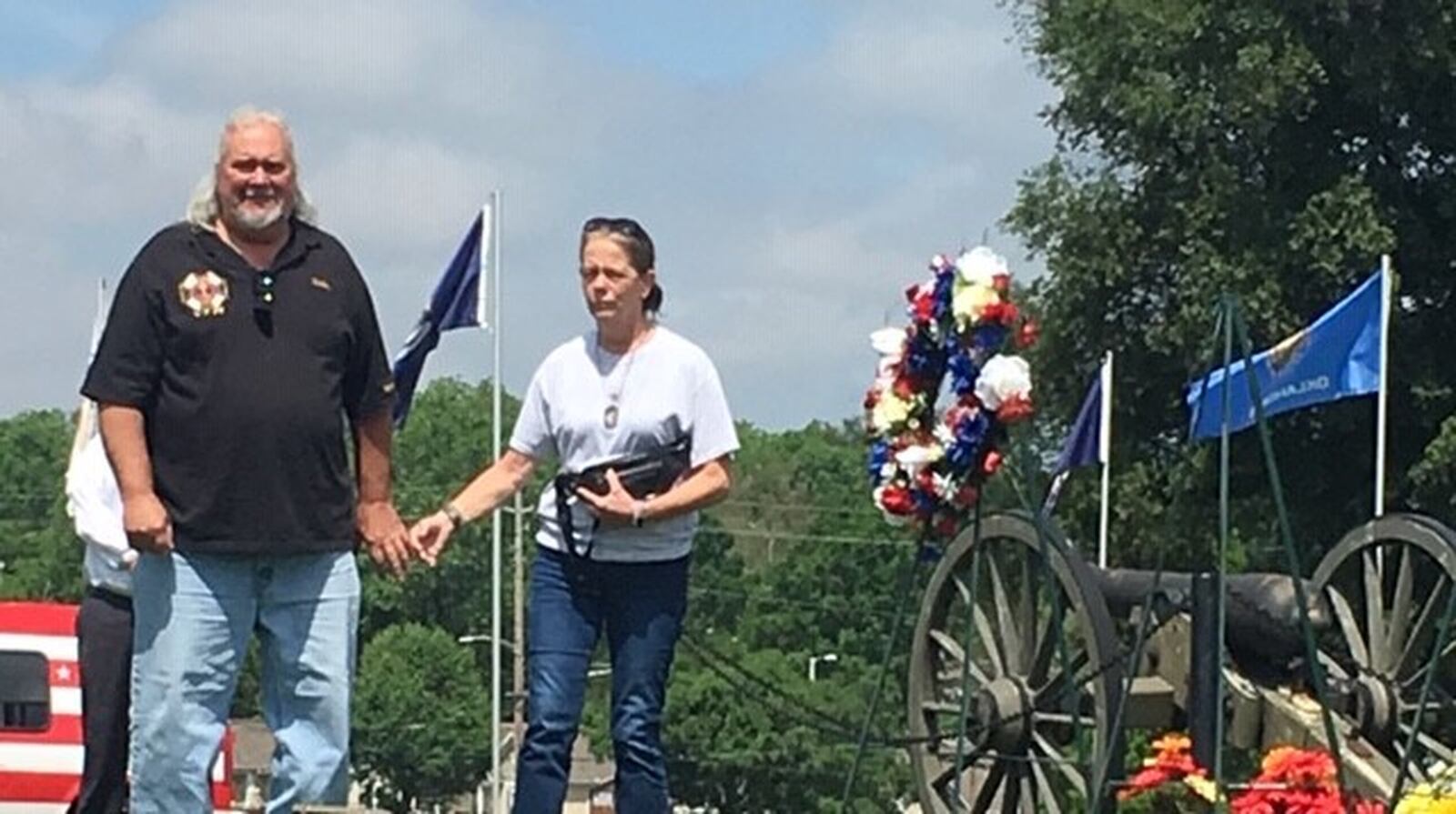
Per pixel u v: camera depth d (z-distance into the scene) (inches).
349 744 327.6
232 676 322.0
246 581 320.5
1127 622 503.5
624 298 372.5
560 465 378.0
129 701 382.0
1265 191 1320.1
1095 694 468.8
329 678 323.3
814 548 2536.9
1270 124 1294.3
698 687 1948.8
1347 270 1296.8
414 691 2682.1
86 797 391.9
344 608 324.8
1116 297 1355.8
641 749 376.2
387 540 335.6
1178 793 459.8
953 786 478.9
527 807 377.4
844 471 3095.5
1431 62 1298.0
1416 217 1315.2
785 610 2501.2
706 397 374.9
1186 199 1316.4
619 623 377.4
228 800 743.7
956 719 499.2
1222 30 1302.9
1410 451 1327.5
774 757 1935.3
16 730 970.7
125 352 315.6
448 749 2689.5
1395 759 499.2
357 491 333.1
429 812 2723.9
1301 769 453.4
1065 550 471.8
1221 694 400.8
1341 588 530.6
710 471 373.7
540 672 377.7
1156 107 1300.4
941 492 439.5
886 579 2485.2
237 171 315.6
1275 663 513.7
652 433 372.2
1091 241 1341.0
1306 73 1282.0
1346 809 390.3
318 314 320.2
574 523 374.9
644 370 373.4
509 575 2704.2
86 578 394.0
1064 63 1343.5
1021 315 436.8
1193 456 1306.6
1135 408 1352.1
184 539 316.8
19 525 3476.9
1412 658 500.1
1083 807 463.5
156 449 317.7
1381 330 834.8
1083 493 1349.7
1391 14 1296.8
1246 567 1326.3
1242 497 1325.0
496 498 377.1
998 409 430.0
